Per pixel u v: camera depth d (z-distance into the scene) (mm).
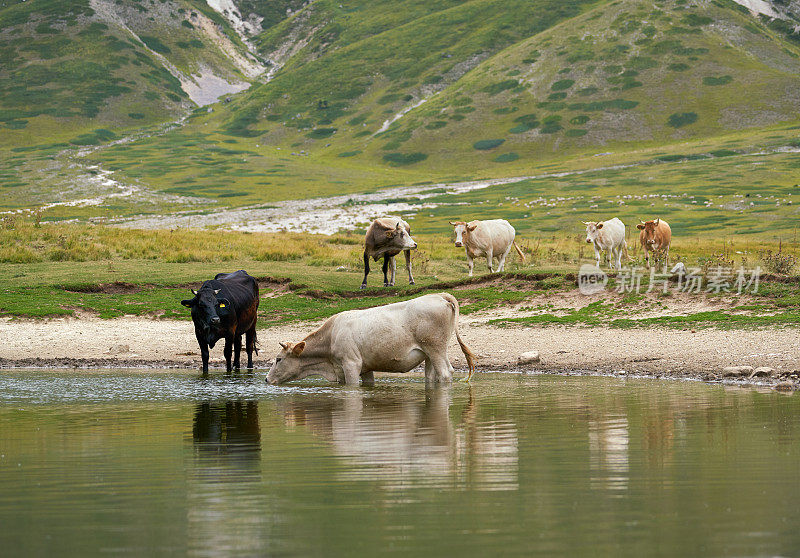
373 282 28812
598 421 9430
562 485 6355
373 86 193000
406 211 82438
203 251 33938
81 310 24266
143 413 10773
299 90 194125
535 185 99812
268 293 27297
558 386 13250
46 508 5891
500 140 147000
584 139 144250
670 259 31578
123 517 5633
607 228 29609
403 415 10281
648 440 8180
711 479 6477
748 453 7469
